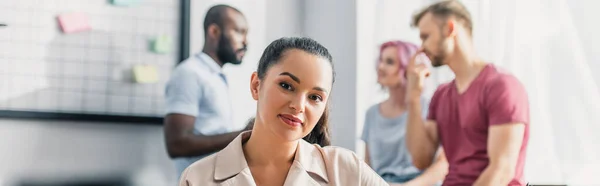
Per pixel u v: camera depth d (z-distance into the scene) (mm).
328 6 3287
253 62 3277
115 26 3082
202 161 1192
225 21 3080
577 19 2359
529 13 2455
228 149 1193
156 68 3129
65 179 2973
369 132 2973
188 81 2963
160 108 3127
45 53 2969
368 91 3008
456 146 2668
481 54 2590
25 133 2926
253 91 1195
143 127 3117
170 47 3150
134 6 3111
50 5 2988
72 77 3004
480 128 2596
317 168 1203
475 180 2594
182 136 2912
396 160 2859
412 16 2826
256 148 1187
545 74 2422
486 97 2566
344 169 1213
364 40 3072
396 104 2881
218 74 3049
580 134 2348
